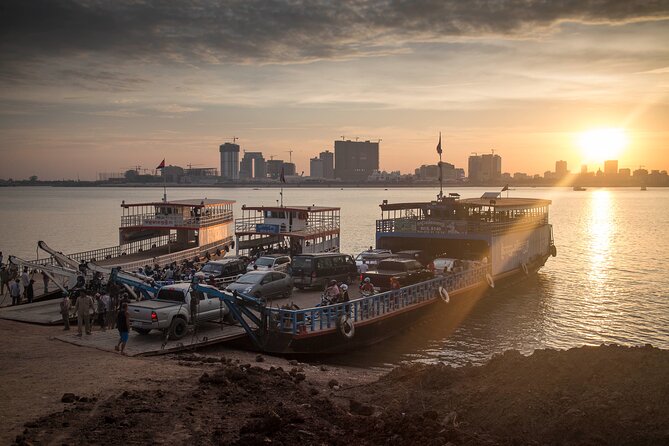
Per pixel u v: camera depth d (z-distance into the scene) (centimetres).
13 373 1748
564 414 1349
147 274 3475
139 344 2262
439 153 5059
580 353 1680
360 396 1719
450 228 4241
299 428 1331
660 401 1327
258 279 3031
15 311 2898
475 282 3903
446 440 1277
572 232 10006
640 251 7156
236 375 1733
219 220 5416
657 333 3247
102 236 9356
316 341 2534
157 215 5044
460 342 2994
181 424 1319
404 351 2805
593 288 4603
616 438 1257
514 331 3244
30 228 10875
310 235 4619
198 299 2430
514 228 4581
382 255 4038
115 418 1316
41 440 1195
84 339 2319
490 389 1570
